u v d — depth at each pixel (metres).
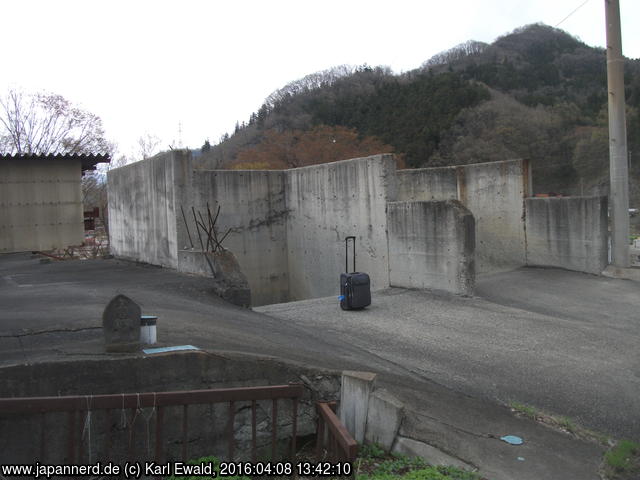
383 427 5.11
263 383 5.20
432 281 12.66
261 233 17.22
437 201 12.41
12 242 16.62
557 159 47.25
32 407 3.56
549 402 6.45
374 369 6.67
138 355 4.82
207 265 10.62
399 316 10.56
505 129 46.16
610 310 11.41
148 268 13.06
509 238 16.48
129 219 15.14
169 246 12.54
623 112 14.58
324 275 16.11
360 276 11.09
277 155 43.94
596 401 6.52
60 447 4.29
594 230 14.79
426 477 4.30
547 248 15.82
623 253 14.63
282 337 7.53
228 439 4.52
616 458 4.98
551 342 8.86
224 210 16.45
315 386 5.43
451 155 45.53
